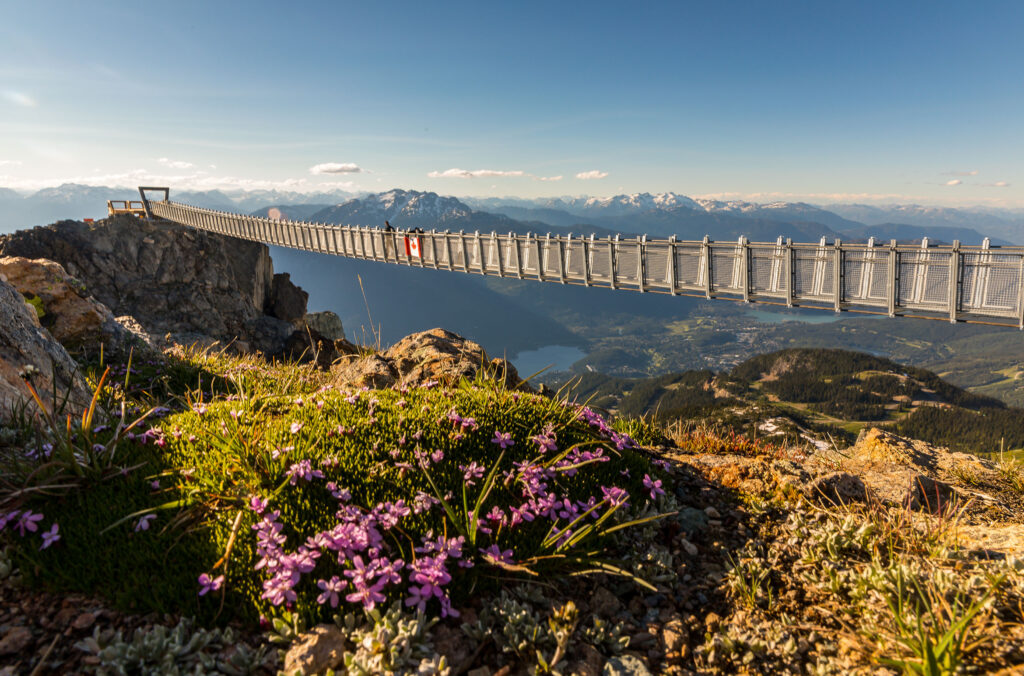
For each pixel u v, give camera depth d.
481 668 2.23
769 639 2.44
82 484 2.85
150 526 2.64
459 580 2.59
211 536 2.59
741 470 4.26
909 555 3.03
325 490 2.91
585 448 3.82
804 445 5.69
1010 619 2.33
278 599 2.22
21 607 2.26
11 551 2.50
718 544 3.27
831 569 2.84
